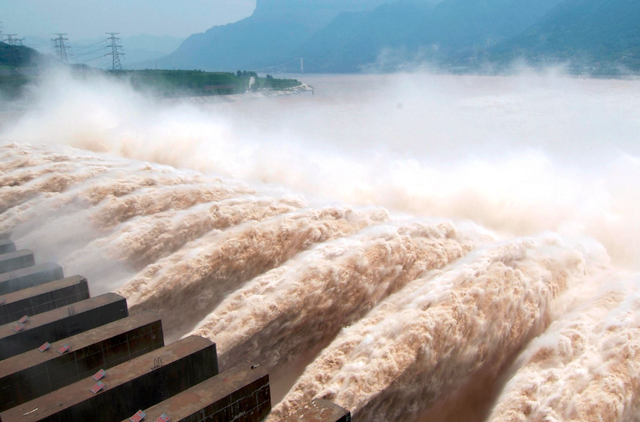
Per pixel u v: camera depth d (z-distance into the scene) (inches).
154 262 1302.9
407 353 874.1
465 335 916.6
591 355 830.5
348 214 1390.3
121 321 926.4
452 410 875.4
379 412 842.8
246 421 766.5
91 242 1347.2
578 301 1014.4
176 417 682.2
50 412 689.6
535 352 888.3
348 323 1040.8
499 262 1053.8
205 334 1018.7
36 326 900.6
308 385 866.1
